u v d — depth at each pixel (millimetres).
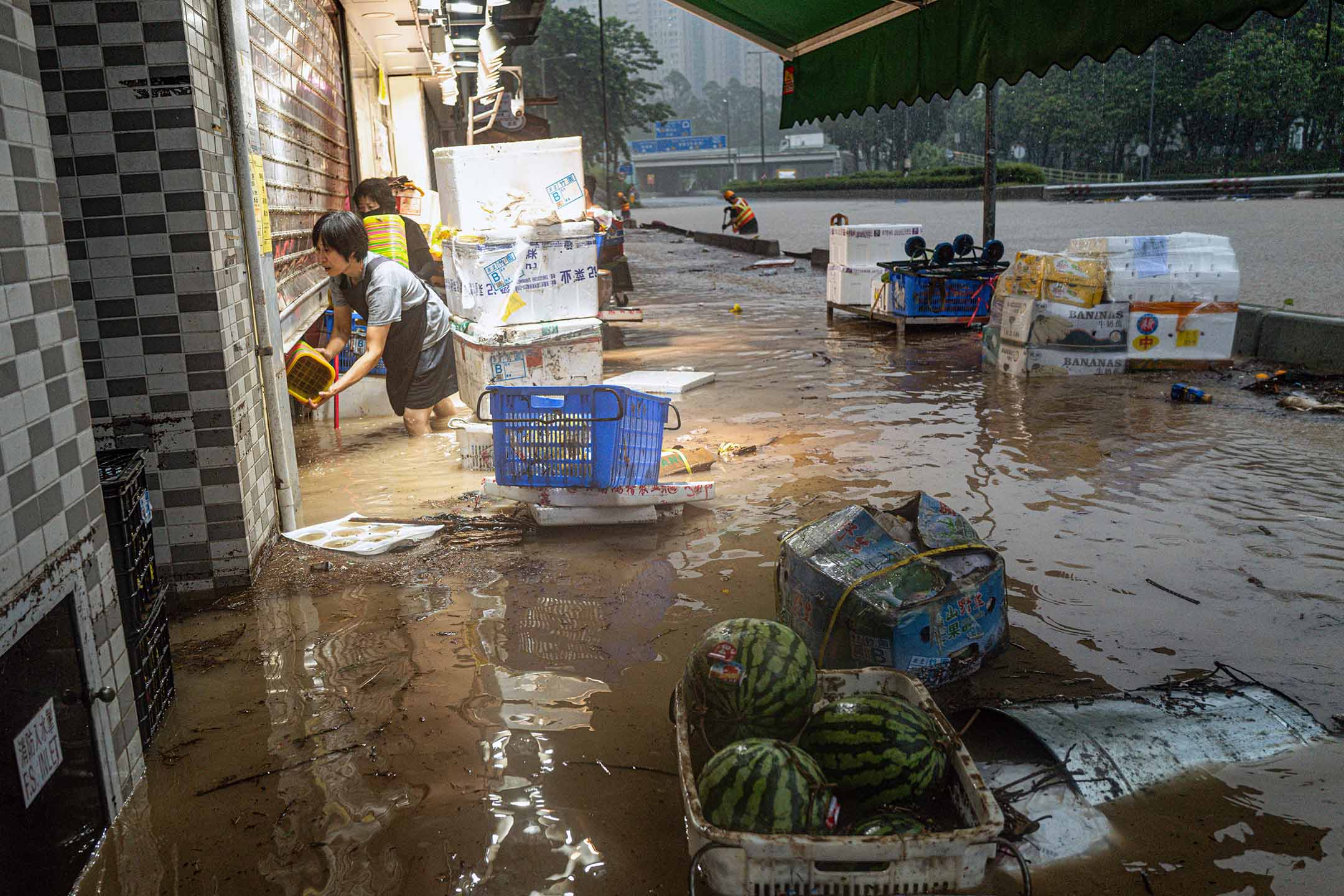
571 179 8609
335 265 7496
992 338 10750
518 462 5676
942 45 7922
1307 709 3531
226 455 4781
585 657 4102
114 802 3074
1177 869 2719
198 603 4801
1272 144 70438
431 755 3373
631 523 5828
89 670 2955
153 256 4520
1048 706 3434
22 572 2578
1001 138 93875
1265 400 8688
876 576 3760
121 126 4375
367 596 4816
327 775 3277
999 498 6090
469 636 4332
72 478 2941
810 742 2955
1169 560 5016
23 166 2754
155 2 4289
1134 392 9188
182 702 3812
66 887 2732
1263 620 4309
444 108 24484
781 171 173250
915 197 70125
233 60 4938
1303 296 15391
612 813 3020
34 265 2781
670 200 146500
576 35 107625
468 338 8109
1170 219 34531
